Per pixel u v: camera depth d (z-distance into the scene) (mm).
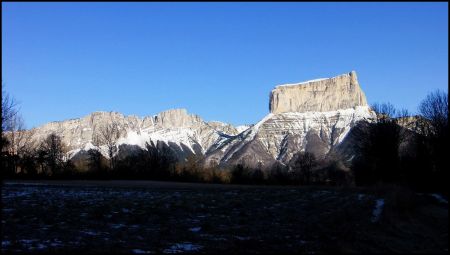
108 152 143750
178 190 65562
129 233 21625
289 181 129875
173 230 23172
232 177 127625
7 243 17734
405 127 94312
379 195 56969
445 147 68688
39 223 24000
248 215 31000
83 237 19984
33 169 112500
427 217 34375
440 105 80125
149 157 127812
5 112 68500
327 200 47438
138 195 50688
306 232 23203
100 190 59594
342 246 19156
